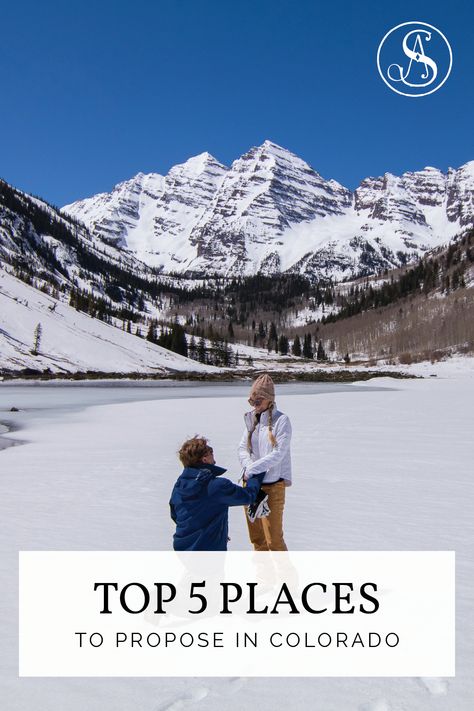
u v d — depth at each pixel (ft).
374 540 20.98
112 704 10.43
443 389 181.57
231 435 62.75
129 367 394.32
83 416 95.40
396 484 32.50
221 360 580.71
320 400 123.95
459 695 10.61
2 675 11.60
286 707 10.27
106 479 36.09
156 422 82.48
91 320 485.15
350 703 10.39
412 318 638.53
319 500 28.19
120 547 20.51
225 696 10.71
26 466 42.60
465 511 25.68
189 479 14.73
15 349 352.90
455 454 44.68
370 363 534.78
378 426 67.82
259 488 15.24
